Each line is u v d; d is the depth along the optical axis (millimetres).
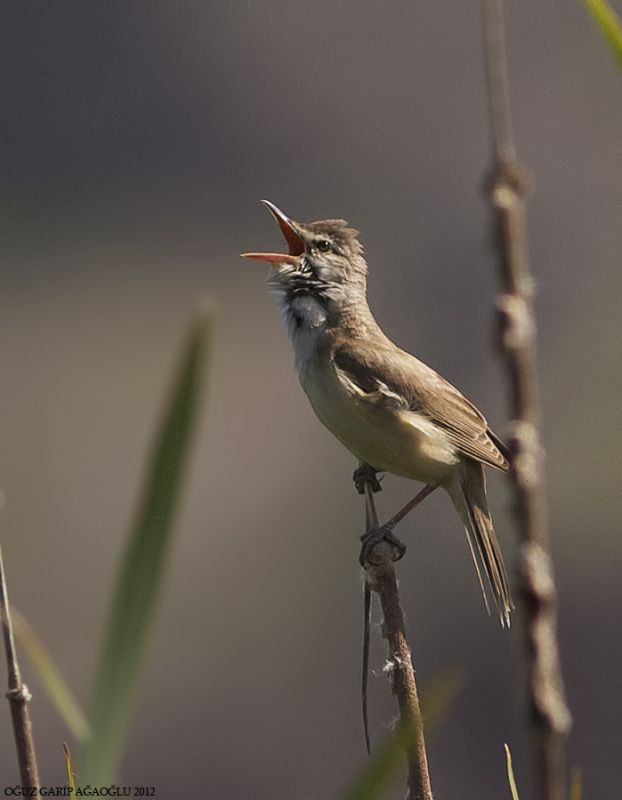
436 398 6504
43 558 17031
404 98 26109
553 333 20625
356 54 26375
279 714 15344
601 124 23109
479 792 14672
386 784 2457
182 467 2727
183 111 27188
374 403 6418
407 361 6637
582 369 19203
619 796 15023
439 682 2475
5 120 27016
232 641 16047
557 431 17234
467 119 25750
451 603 15688
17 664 3326
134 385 21594
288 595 17031
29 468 18797
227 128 26891
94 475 18828
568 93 23328
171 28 27406
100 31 27359
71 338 23422
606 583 16109
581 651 15781
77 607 16203
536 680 2277
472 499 6504
